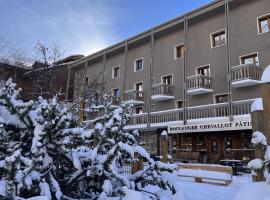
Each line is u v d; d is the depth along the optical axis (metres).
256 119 4.68
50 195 4.59
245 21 19.59
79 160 5.34
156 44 25.39
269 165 4.13
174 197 5.71
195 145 20.33
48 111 4.89
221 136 18.98
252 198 4.02
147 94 25.36
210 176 10.94
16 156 4.09
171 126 20.53
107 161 5.15
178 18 22.03
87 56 29.25
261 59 18.42
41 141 4.87
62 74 28.86
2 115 5.50
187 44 22.72
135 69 26.97
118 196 5.31
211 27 21.45
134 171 6.92
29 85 17.31
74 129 5.43
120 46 26.50
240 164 15.52
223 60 20.36
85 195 5.75
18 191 4.25
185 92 20.23
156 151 22.38
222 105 18.19
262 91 4.71
